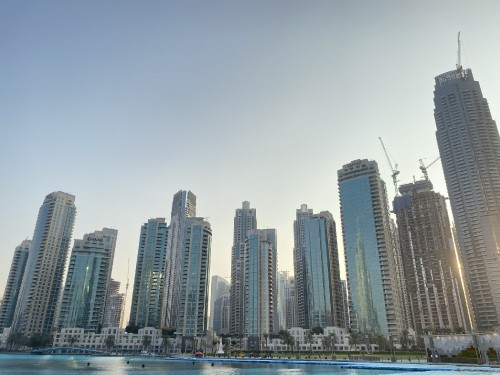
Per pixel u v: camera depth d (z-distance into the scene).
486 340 82.56
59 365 124.31
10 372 91.06
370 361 120.69
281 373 84.81
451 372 64.25
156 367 115.56
